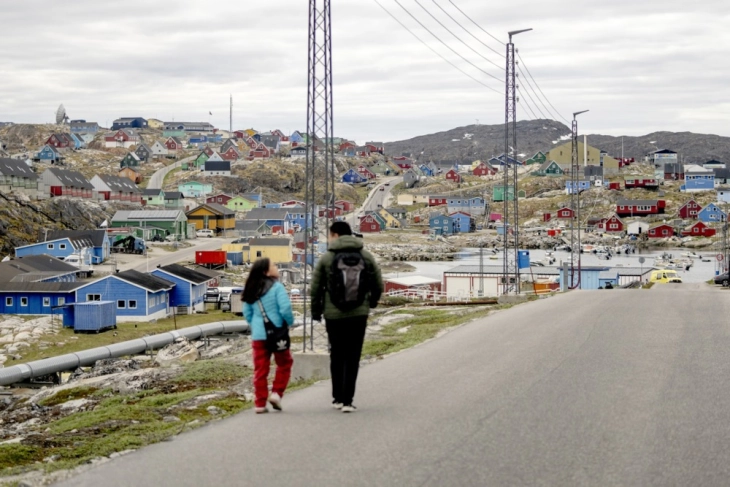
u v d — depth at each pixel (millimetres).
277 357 12648
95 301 58062
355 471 9062
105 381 25703
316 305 12188
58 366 37531
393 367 16438
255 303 12477
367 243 150750
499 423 11070
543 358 16547
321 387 15148
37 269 72625
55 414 20688
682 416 11422
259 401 12562
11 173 119500
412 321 31094
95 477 9492
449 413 11734
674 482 8641
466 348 18797
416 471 9008
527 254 86750
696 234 172125
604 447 9891
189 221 143750
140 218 128000
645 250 156750
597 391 13102
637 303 29234
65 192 136375
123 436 13852
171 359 31391
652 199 196750
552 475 8844
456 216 182750
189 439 11164
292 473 9078
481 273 66812
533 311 27688
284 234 144500
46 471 10977
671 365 15469
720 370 14930
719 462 9312
